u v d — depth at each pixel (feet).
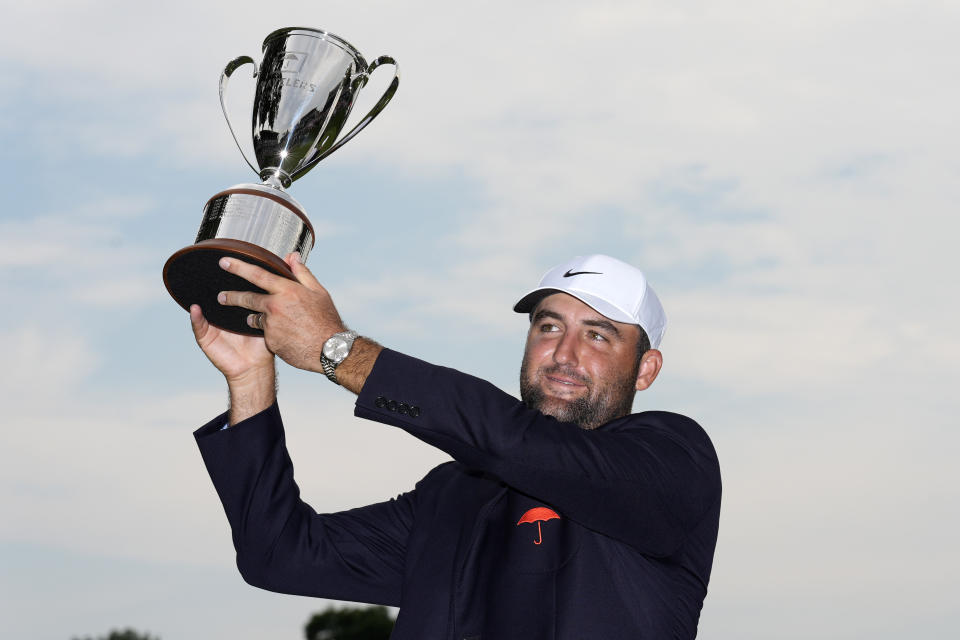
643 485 8.73
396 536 10.62
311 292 8.44
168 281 9.12
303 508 10.49
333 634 49.21
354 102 10.55
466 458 8.41
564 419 10.34
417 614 9.37
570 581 8.95
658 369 11.23
